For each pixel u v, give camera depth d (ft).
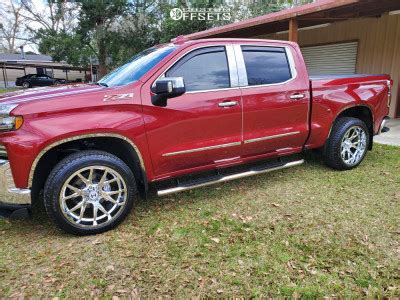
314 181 14.71
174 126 11.32
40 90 11.35
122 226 11.08
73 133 9.73
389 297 7.70
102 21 82.84
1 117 9.36
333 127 15.42
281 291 7.98
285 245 9.83
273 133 13.46
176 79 10.21
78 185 10.34
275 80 13.38
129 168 10.96
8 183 9.53
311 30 39.99
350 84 15.39
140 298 7.83
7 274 8.69
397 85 30.91
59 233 10.67
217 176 12.80
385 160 17.61
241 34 42.88
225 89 12.19
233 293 7.96
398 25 30.01
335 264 8.91
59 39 83.30
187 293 7.98
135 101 10.61
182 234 10.55
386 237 10.11
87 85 12.14
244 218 11.51
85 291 8.09
